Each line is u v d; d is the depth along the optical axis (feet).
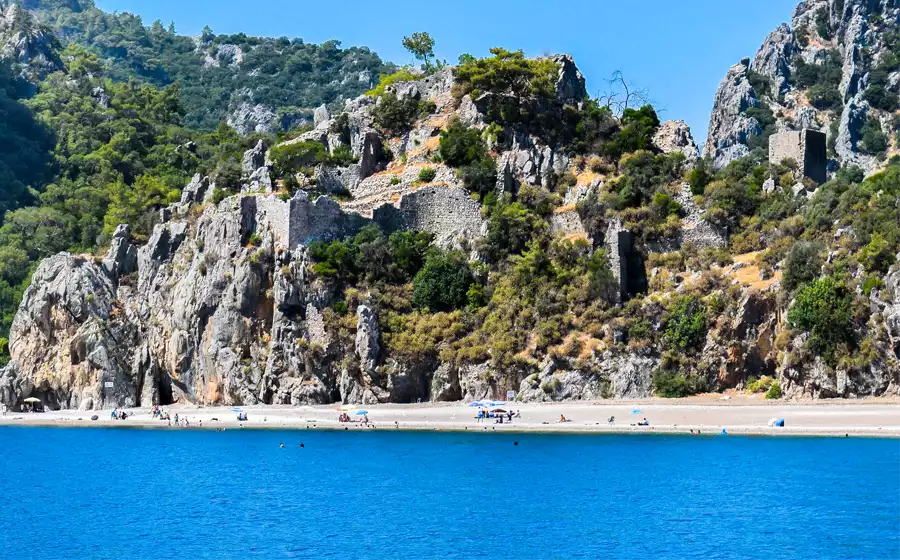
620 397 633.61
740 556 374.43
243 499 471.21
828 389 599.57
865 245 625.41
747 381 632.79
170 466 545.44
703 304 643.86
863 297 602.03
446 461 527.40
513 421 599.57
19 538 420.36
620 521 418.72
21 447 617.21
